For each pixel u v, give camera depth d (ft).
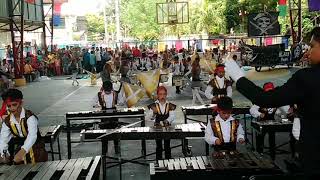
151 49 139.13
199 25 135.74
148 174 25.21
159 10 103.14
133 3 197.88
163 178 16.70
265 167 16.46
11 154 18.66
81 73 108.58
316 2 57.26
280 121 25.95
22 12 83.25
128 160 24.67
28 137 18.21
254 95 8.77
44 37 109.60
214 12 129.29
